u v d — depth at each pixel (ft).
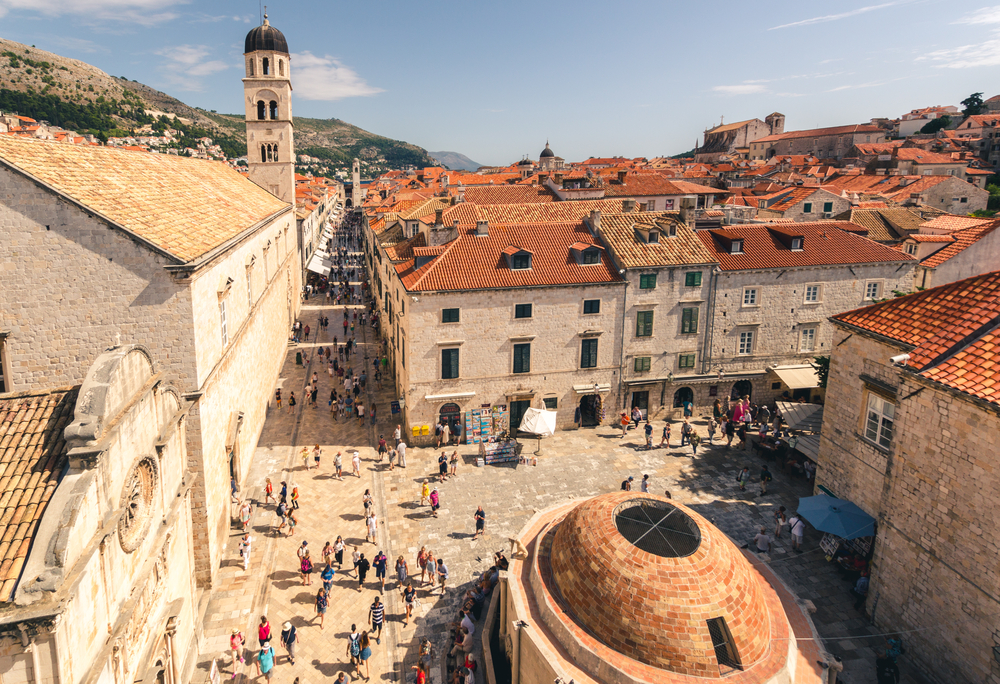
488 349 140.26
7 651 43.24
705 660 58.13
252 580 94.48
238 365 116.78
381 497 119.03
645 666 58.80
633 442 144.05
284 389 176.04
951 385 69.36
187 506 79.10
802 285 155.02
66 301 80.23
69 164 87.10
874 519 87.86
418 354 136.46
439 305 134.82
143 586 58.65
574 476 128.06
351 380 165.99
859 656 78.43
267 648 74.90
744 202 295.89
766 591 71.05
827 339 160.25
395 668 78.64
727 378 155.43
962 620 69.31
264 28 238.27
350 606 89.61
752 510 114.73
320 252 385.29
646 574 62.03
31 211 77.00
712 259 149.89
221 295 101.45
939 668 72.54
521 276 140.46
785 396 162.50
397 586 94.12
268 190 250.16
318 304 290.76
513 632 68.39
